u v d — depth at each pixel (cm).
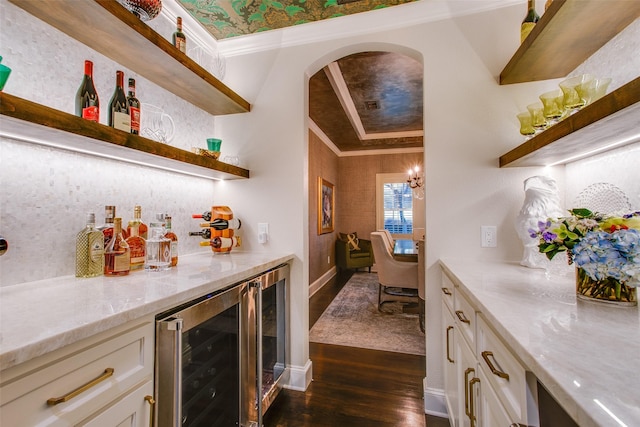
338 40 199
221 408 124
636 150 112
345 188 666
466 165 178
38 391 60
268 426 162
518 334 66
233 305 131
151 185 165
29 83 109
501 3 175
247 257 182
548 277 126
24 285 106
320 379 210
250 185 210
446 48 182
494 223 174
